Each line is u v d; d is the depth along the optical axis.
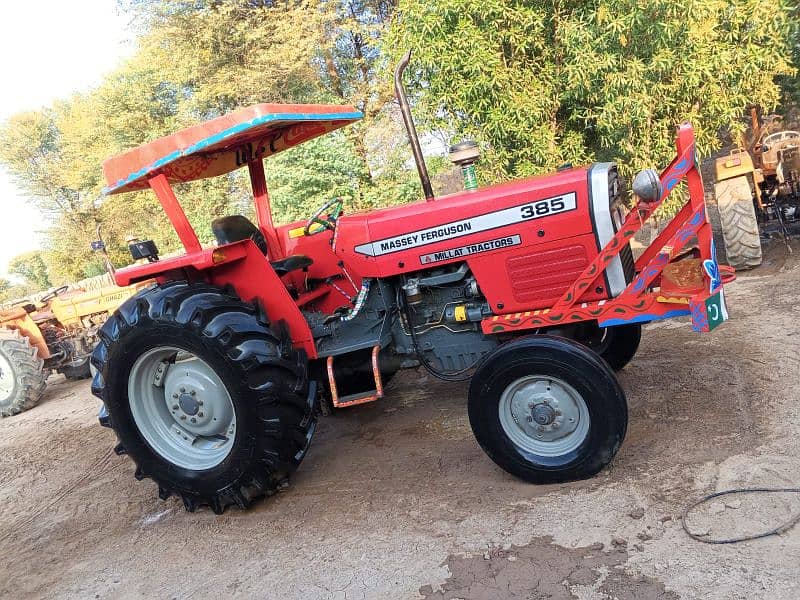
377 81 13.10
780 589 2.08
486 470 3.37
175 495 3.92
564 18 5.96
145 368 3.55
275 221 10.59
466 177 3.70
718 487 2.72
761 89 6.02
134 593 2.94
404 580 2.57
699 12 5.43
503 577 2.44
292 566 2.87
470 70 5.97
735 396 3.53
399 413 4.47
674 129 6.10
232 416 3.49
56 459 5.20
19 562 3.48
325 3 14.15
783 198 6.33
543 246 3.18
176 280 3.67
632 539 2.50
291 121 3.27
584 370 2.83
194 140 3.19
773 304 4.84
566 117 6.59
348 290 4.14
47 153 26.73
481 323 3.37
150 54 16.53
